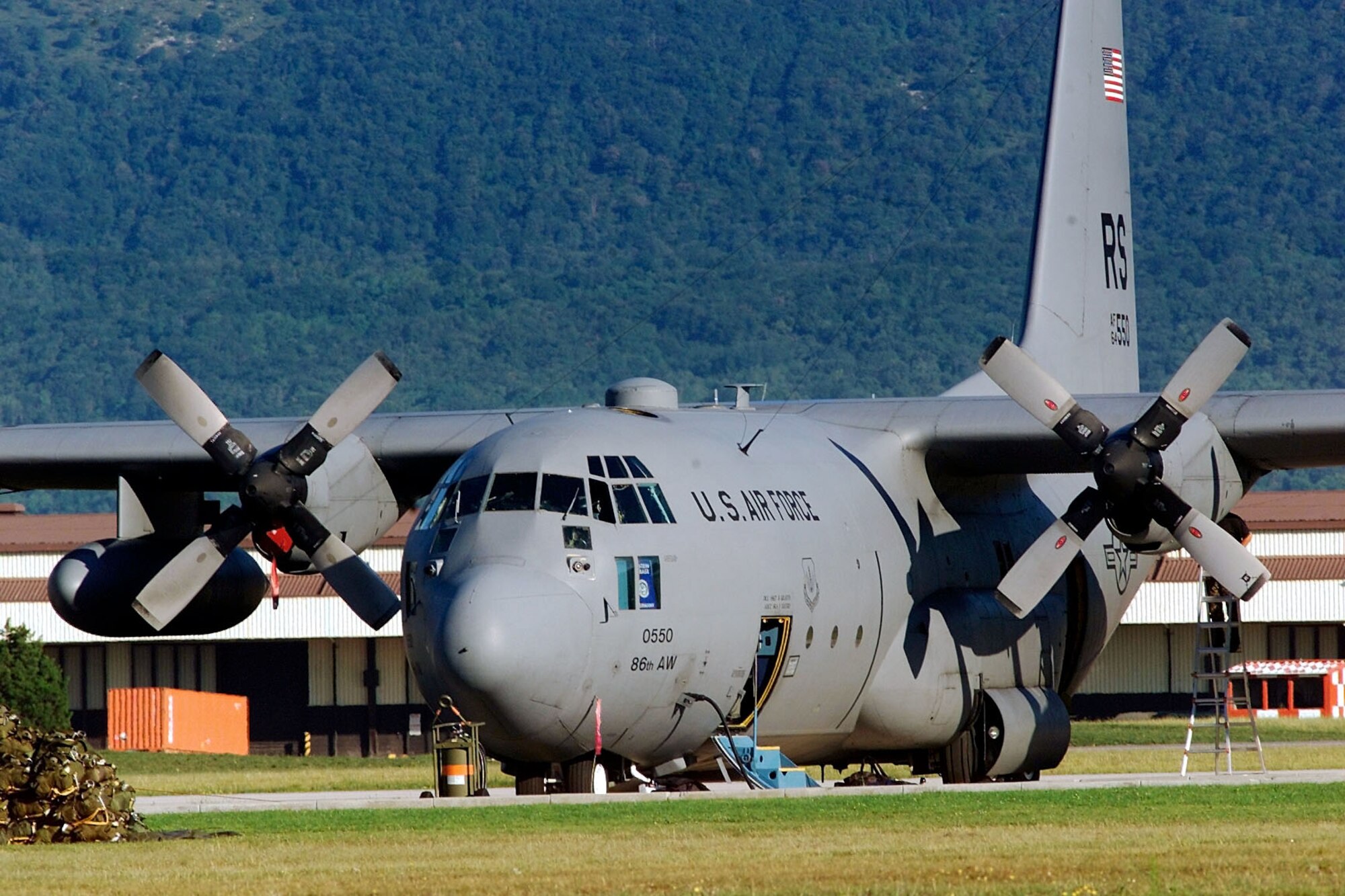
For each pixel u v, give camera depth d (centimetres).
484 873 5431
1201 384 8150
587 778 7744
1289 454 8725
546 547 7375
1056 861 5550
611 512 7556
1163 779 9162
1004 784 8575
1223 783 8575
